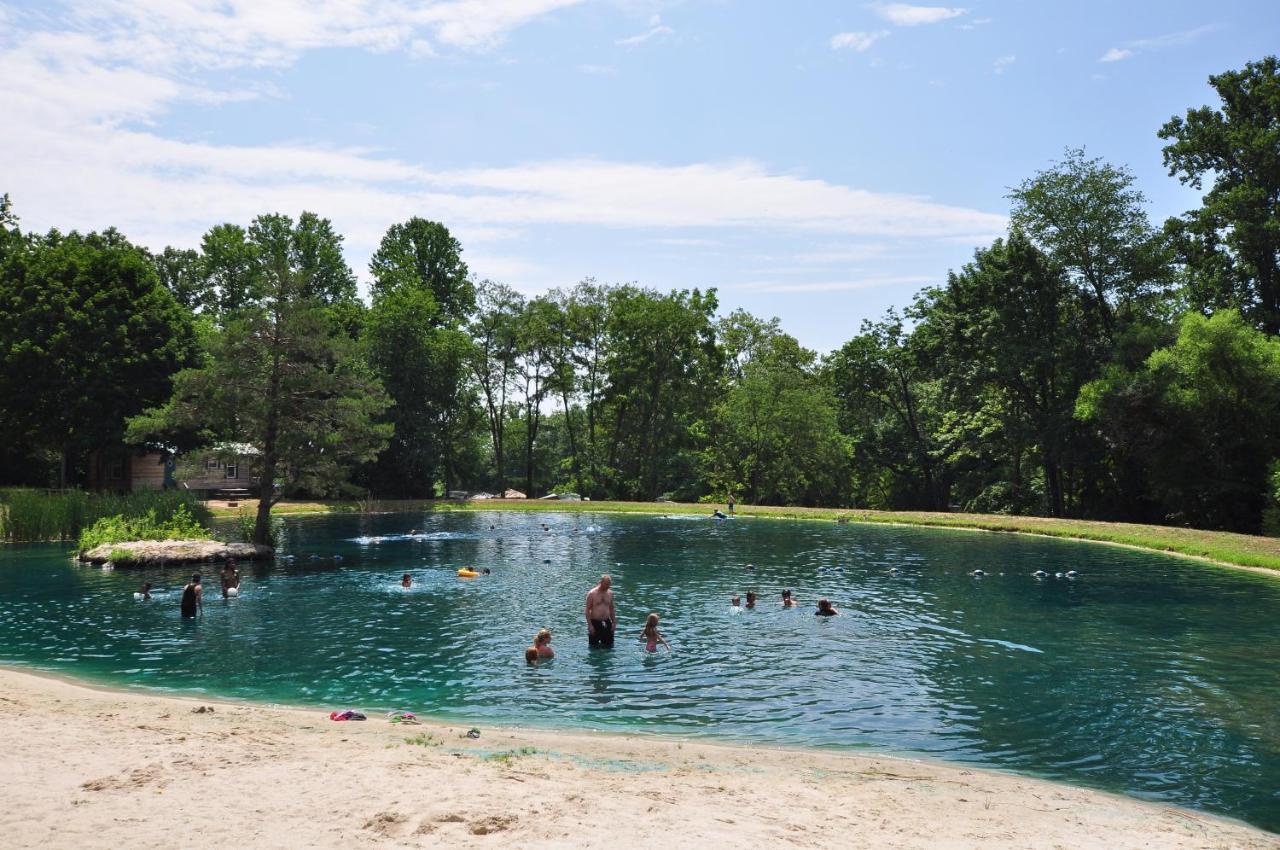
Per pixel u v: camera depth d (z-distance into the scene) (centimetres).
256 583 3198
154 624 2408
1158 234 6078
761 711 1564
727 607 2677
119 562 3534
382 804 935
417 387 8094
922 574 3400
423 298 8356
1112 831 984
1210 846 948
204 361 6412
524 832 866
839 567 3622
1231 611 2583
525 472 11469
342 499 7588
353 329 8488
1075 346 6153
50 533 4397
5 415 6053
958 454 7581
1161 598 2820
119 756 1098
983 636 2234
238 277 8569
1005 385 6700
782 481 8581
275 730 1302
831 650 2075
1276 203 5338
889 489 9619
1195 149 5738
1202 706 1590
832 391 9194
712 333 9338
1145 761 1291
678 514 6819
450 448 8850
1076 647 2103
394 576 3381
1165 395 5169
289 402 4103
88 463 7056
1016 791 1135
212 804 923
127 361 6028
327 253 8931
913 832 942
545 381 9000
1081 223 6222
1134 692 1691
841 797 1066
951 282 7044
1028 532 5094
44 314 5981
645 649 2089
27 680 1717
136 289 6544
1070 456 6134
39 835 816
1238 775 1229
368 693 1688
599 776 1101
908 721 1503
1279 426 5050
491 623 2428
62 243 7025
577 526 5747
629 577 3344
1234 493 5166
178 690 1706
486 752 1216
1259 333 5094
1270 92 5353
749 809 989
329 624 2411
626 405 9381
